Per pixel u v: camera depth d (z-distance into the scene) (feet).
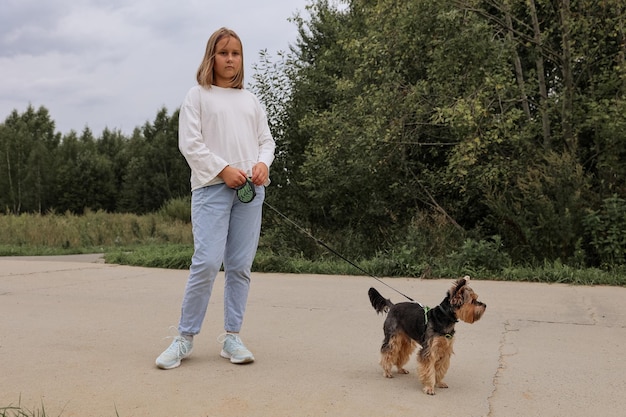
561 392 12.92
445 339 12.91
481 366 14.88
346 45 40.34
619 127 32.17
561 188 32.58
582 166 33.63
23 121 188.14
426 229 36.70
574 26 35.55
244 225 15.06
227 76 14.99
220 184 14.56
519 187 34.19
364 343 17.06
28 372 13.91
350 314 21.12
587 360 15.37
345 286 27.55
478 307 12.60
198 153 14.26
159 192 146.20
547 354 15.93
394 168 40.93
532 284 27.86
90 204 152.05
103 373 13.88
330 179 41.65
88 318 20.27
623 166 32.81
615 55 36.19
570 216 31.17
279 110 45.80
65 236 61.36
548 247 32.50
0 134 154.51
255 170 14.73
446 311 12.89
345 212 43.98
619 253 30.22
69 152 162.71
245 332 18.31
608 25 34.81
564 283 28.07
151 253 40.83
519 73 38.29
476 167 36.27
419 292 25.94
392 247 37.17
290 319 20.26
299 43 66.39
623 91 33.99
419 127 39.45
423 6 34.81
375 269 31.53
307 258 39.58
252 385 13.12
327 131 40.65
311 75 47.75
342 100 44.06
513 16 37.06
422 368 12.92
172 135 147.54
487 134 33.81
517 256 33.42
